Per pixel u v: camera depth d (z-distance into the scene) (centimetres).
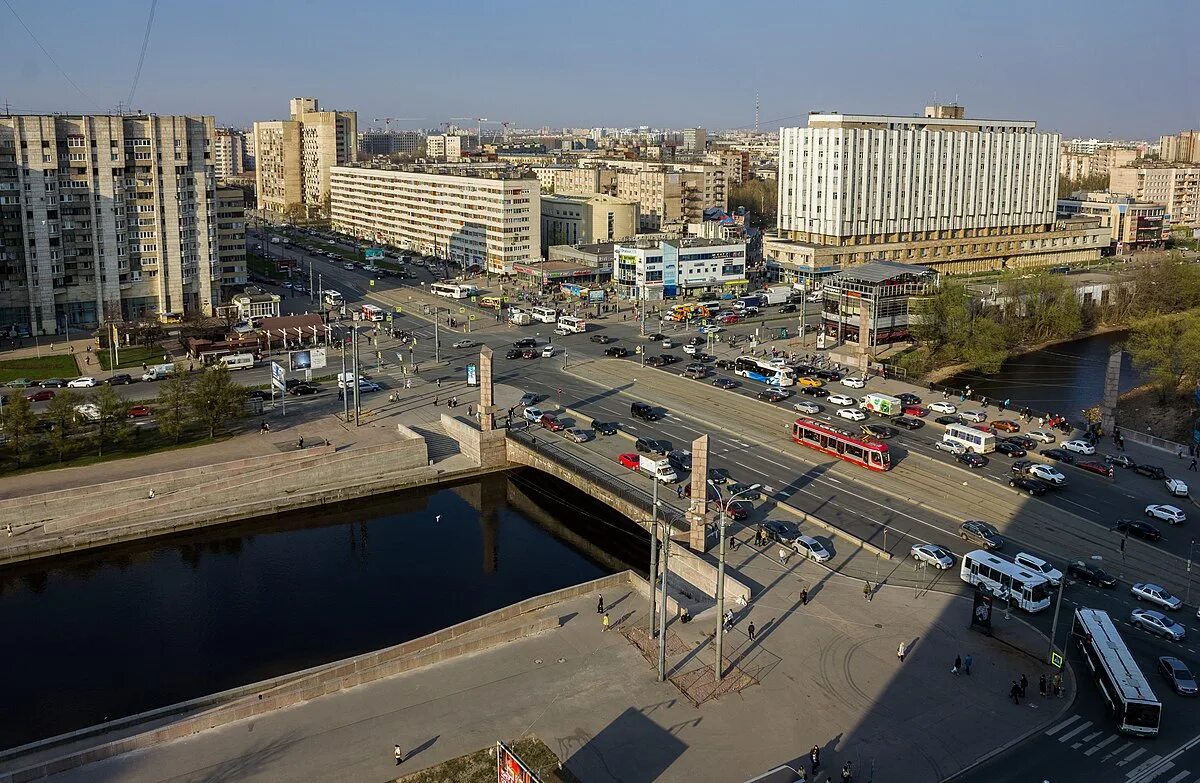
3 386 19488
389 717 8812
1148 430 18412
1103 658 9038
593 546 14375
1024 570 10931
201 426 17362
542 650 10025
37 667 10706
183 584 12900
